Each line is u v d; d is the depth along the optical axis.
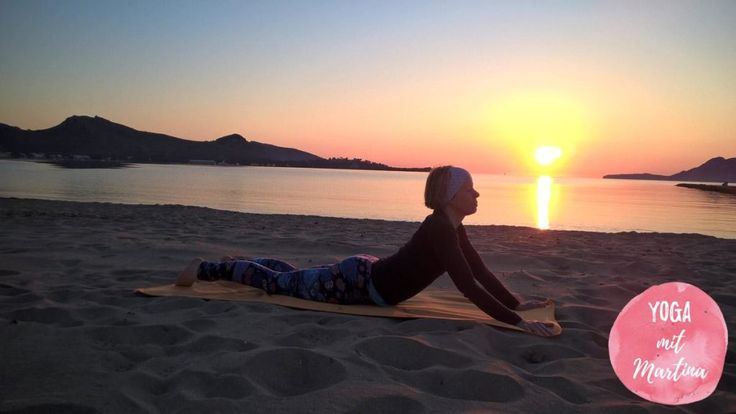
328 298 3.85
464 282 3.45
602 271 5.91
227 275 4.15
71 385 2.32
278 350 2.75
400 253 3.71
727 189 62.22
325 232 9.18
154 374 2.51
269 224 10.49
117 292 4.13
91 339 2.98
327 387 2.39
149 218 10.74
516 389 2.45
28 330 3.04
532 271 5.68
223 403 2.19
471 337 3.20
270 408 2.18
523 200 31.83
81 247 6.25
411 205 22.92
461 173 3.55
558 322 3.69
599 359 2.95
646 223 17.42
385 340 2.99
